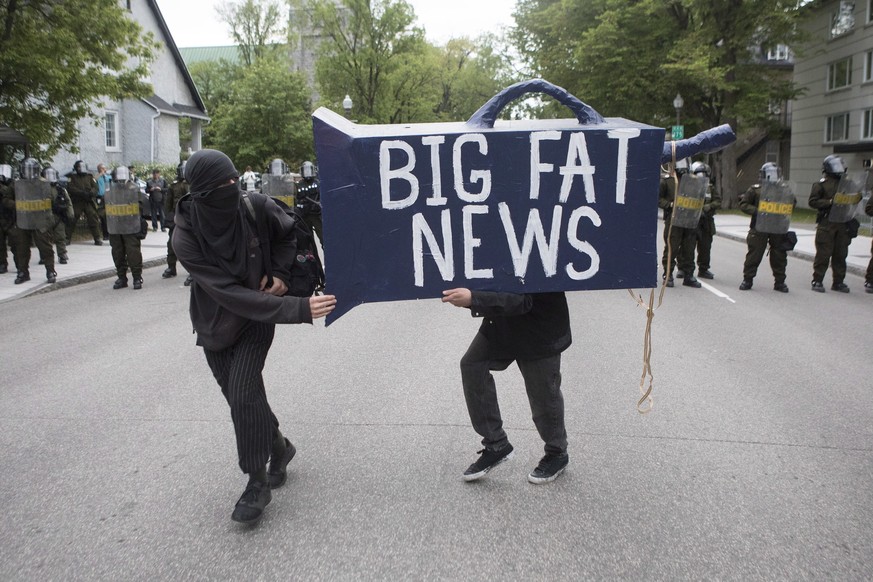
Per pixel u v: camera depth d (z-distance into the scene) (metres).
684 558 3.11
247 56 55.50
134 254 11.33
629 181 3.09
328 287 3.07
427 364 6.40
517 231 3.09
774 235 10.66
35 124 15.91
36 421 4.94
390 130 3.10
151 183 21.56
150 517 3.52
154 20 32.31
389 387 5.68
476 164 3.04
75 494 3.78
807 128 35.59
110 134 27.88
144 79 31.08
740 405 5.24
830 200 10.70
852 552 3.16
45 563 3.10
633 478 3.94
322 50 45.31
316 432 4.67
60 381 5.98
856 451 4.34
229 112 40.88
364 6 43.50
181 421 4.92
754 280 12.09
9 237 11.35
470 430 4.69
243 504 3.35
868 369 6.30
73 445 4.48
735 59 30.84
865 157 30.77
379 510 3.57
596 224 3.11
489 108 3.20
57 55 14.99
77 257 14.79
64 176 20.36
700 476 3.96
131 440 4.56
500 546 3.21
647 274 3.16
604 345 7.20
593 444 4.45
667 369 6.27
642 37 30.94
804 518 3.48
